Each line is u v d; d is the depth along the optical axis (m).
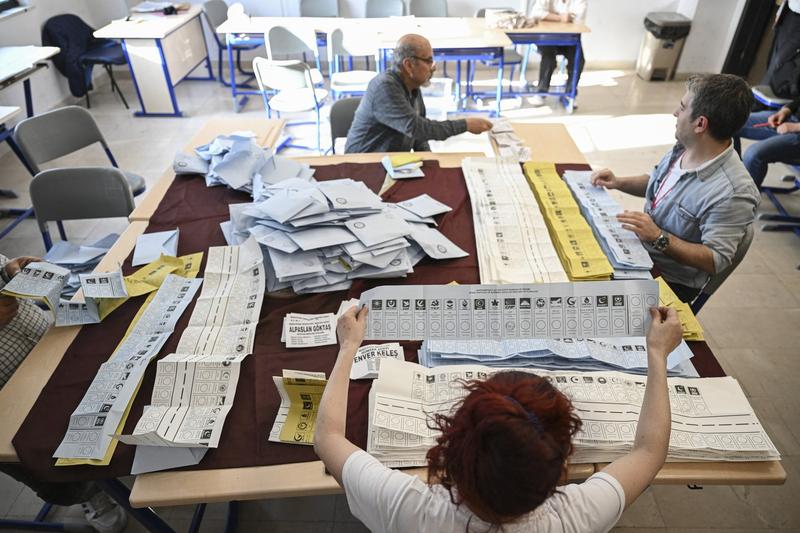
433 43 4.04
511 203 1.87
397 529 0.70
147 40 4.34
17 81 3.22
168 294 1.49
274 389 1.23
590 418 1.10
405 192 2.00
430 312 1.13
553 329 1.10
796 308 2.56
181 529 1.73
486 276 1.52
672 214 1.69
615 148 4.04
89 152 4.11
